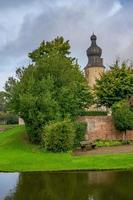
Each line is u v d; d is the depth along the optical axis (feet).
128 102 171.63
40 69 155.94
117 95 182.91
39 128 141.69
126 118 154.40
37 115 140.97
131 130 156.46
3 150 135.44
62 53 210.79
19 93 149.48
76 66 197.67
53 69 155.94
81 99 190.19
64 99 149.79
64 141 127.03
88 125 155.63
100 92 183.93
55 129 127.13
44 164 106.01
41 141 139.23
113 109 166.71
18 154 123.75
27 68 157.17
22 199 71.41
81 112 174.60
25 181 86.94
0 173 97.19
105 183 82.53
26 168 101.96
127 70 184.65
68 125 128.98
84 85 193.98
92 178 87.86
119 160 106.52
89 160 108.47
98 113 190.70
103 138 156.56
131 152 122.62
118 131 157.17
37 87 146.20
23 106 142.31
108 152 125.70
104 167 99.66
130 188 77.46
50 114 140.56
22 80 153.58
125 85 181.16
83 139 146.00
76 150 134.92
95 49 309.83
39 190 78.07
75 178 88.58
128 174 91.35
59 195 73.72
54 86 151.74
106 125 157.48
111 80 183.01
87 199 70.54
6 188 80.18
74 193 74.84
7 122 299.79
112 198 70.59
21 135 163.12
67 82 156.97
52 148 127.13
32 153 125.39
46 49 209.87
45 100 140.97
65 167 101.45
